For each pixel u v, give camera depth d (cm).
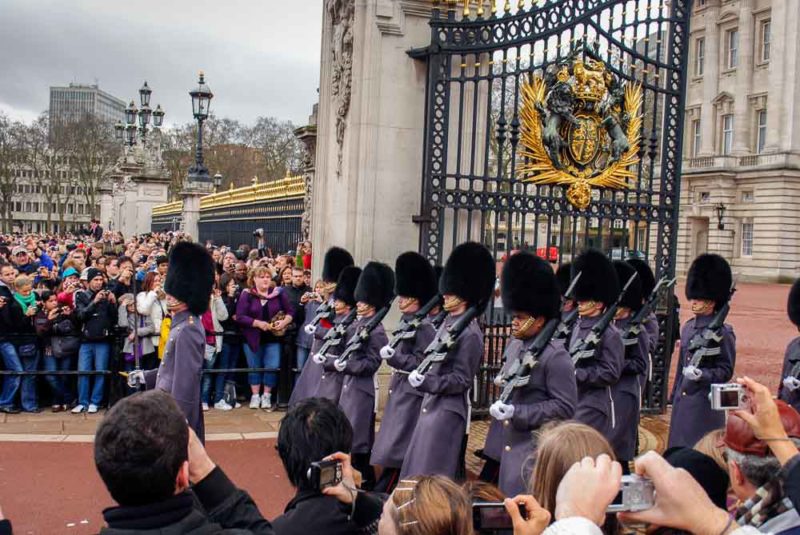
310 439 402
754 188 5306
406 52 1005
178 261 709
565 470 320
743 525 286
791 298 813
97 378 1044
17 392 1057
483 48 950
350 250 1012
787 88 5159
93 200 7625
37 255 1898
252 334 1086
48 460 823
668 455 347
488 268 689
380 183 1000
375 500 398
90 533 642
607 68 1018
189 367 698
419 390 661
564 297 780
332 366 818
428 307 747
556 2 983
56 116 9025
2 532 322
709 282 828
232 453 872
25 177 8731
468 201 952
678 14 1074
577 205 1003
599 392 730
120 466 282
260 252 1759
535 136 973
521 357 620
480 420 998
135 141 4334
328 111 1162
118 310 1053
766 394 296
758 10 5356
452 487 313
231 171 6781
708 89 5666
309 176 1541
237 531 305
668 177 1077
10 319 1020
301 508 389
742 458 308
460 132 952
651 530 298
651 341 921
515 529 292
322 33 1183
